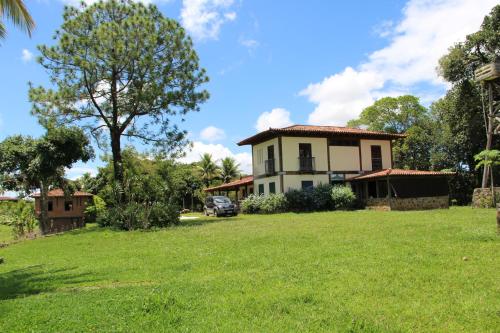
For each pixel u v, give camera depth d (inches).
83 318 217.3
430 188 1135.6
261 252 391.5
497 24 1203.2
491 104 915.4
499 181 1330.0
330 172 1296.8
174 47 884.6
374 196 1349.7
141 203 854.5
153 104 906.1
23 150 1000.9
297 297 233.1
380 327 185.3
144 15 881.5
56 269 390.0
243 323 199.0
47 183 1048.2
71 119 900.6
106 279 320.5
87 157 1039.0
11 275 376.2
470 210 851.4
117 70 880.3
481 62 1255.5
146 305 225.3
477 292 228.1
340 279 269.0
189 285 275.6
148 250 473.1
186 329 194.1
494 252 323.3
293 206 1182.3
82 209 1571.1
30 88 842.2
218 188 1801.2
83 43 823.1
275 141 1278.3
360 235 470.0
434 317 195.6
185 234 629.3
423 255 326.3
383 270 283.7
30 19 464.1
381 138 1380.4
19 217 986.7
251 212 1258.0
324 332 183.0
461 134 1347.2
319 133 1277.1
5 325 213.3
